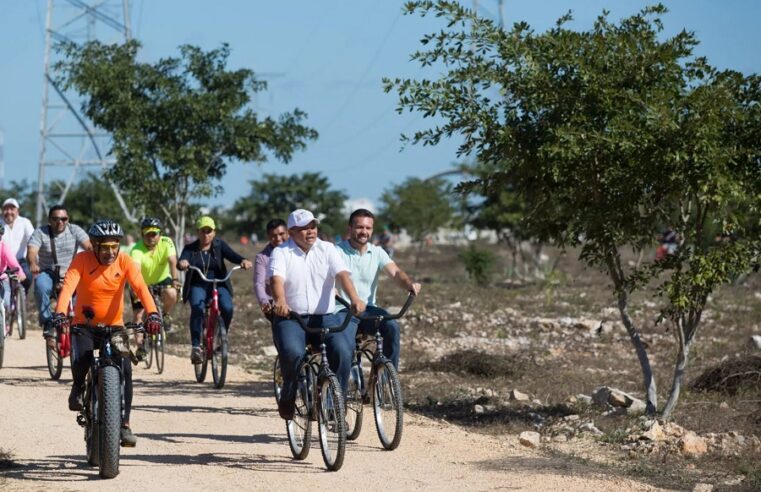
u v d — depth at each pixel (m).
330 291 12.73
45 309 19.61
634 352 26.16
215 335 19.20
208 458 13.20
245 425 15.59
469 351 23.20
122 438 12.15
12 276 20.92
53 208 19.95
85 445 13.82
